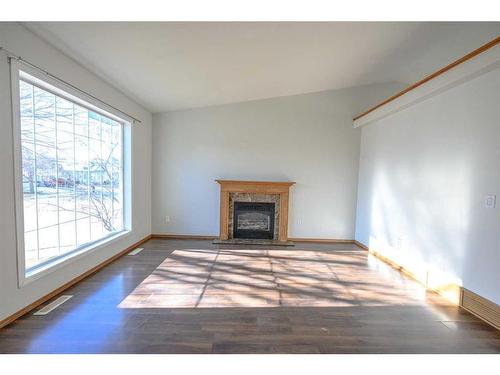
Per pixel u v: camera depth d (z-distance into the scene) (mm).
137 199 4871
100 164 4012
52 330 2217
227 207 5504
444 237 3102
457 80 2777
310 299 2896
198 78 3938
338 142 5586
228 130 5531
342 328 2350
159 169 5535
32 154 2715
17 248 2309
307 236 5664
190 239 5527
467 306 2729
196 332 2238
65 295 2859
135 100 4633
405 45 3711
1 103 2137
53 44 2621
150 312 2537
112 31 2473
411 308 2750
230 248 4883
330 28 2961
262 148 5562
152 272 3588
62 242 3170
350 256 4621
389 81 5422
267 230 5645
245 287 3170
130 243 4629
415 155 3713
